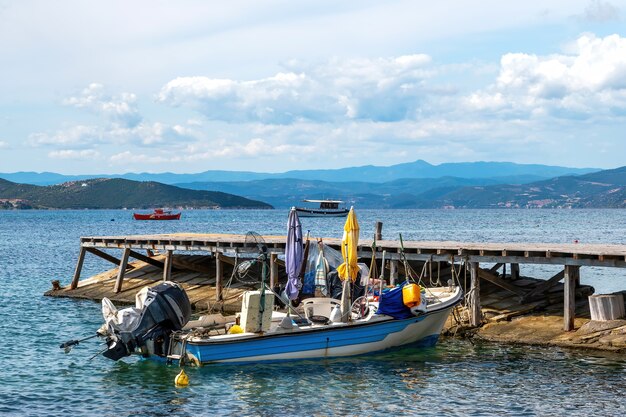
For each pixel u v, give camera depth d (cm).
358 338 2611
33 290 4634
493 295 3338
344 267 2753
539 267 5638
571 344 2673
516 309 3083
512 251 2973
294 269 2842
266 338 2477
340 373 2422
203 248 3872
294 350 2517
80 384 2320
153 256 4603
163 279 4241
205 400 2141
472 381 2305
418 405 2073
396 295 2661
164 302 2472
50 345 2920
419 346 2762
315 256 2895
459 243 3588
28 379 2380
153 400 2144
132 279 4338
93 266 6519
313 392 2209
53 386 2298
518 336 2812
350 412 2025
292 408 2062
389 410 2033
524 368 2436
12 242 10469
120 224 19362
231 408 2069
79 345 2911
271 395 2180
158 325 2470
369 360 2591
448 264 3922
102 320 3481
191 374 2402
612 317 2744
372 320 2619
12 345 2917
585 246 3219
